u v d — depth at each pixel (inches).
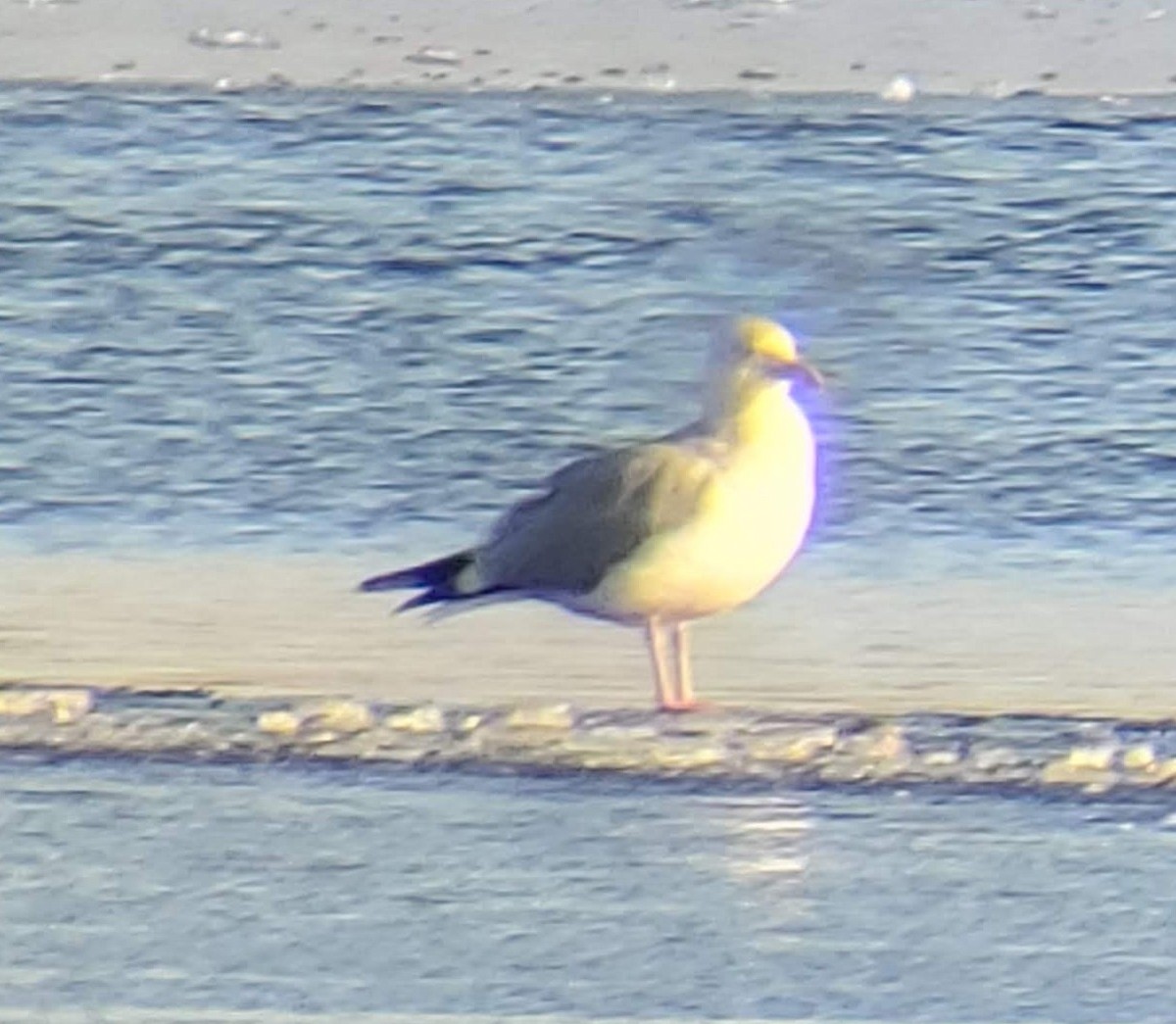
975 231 800.9
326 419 663.1
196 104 904.9
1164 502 610.2
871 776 447.2
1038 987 370.6
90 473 620.4
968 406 669.9
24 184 831.7
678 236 802.8
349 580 552.7
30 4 1011.3
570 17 1008.2
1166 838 422.0
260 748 456.4
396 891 399.2
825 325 731.4
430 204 822.5
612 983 370.0
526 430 665.6
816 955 379.2
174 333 717.9
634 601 483.8
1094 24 1002.1
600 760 452.8
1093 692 487.2
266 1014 359.9
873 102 914.1
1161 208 818.8
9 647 505.4
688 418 676.7
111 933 384.2
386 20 1002.1
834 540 578.6
